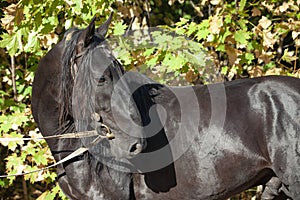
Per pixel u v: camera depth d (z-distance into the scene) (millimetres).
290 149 3223
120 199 3484
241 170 3336
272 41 4723
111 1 4699
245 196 5793
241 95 3389
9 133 5105
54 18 4652
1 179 5172
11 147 4703
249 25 5512
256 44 4785
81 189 3521
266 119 3277
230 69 5031
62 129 3541
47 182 4840
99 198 3500
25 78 5090
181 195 3449
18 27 4551
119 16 5090
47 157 4645
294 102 3252
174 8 6711
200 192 3410
